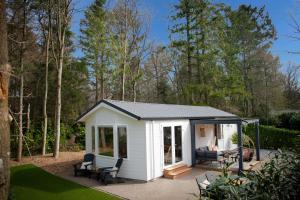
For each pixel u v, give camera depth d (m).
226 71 37.88
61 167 19.73
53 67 29.52
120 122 17.28
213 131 24.48
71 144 28.47
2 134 8.35
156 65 47.81
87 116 19.30
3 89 8.52
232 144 27.30
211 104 39.56
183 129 19.38
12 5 21.66
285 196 4.93
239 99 39.97
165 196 12.94
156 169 16.62
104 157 18.12
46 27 25.36
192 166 19.88
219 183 5.19
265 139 28.30
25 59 27.17
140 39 36.66
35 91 29.94
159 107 20.45
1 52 8.57
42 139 24.89
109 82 38.16
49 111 29.80
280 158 5.57
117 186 15.02
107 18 35.03
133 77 37.38
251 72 43.88
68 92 30.56
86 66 35.62
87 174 17.41
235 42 42.72
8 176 8.50
